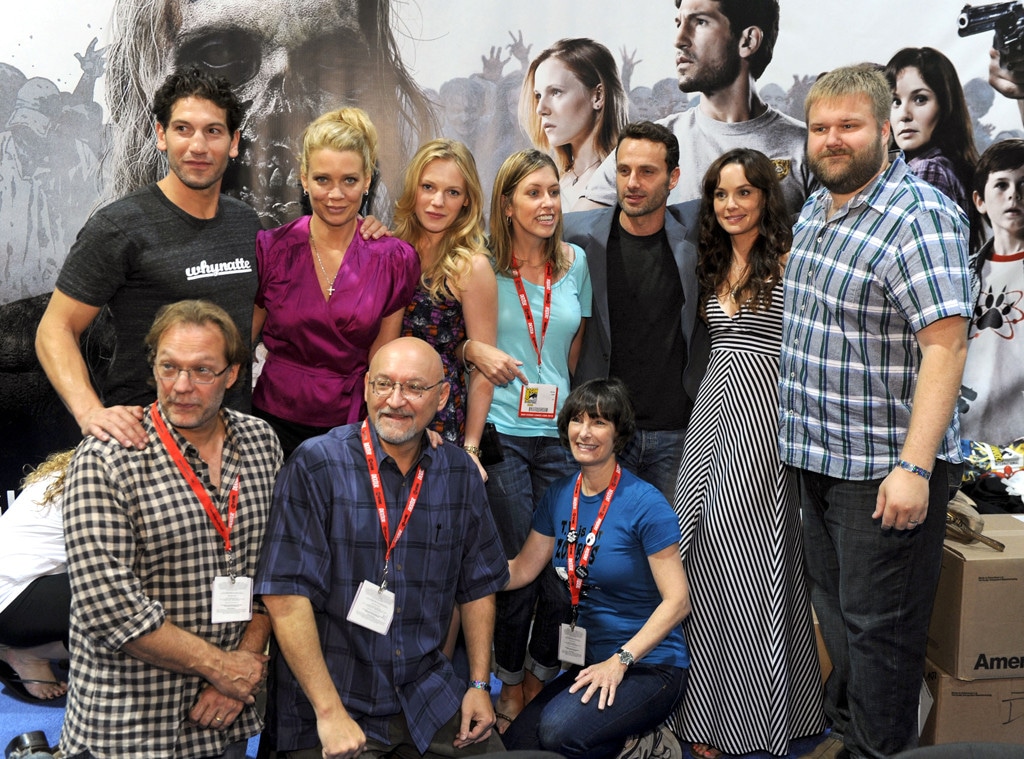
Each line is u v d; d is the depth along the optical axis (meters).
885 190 2.32
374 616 2.09
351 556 2.11
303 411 2.52
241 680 2.03
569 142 3.55
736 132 3.53
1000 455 3.40
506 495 2.77
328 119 2.46
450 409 2.72
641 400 2.90
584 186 3.58
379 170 3.57
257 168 3.55
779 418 2.59
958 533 2.76
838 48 3.49
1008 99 3.50
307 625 2.04
